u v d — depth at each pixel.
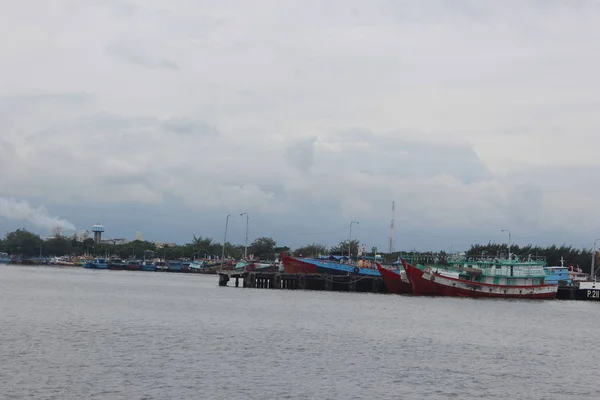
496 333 91.69
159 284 195.62
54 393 49.19
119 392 50.19
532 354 74.88
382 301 137.88
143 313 101.38
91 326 83.62
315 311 110.62
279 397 50.66
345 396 51.69
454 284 152.50
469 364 66.44
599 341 89.12
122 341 72.00
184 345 70.69
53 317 92.44
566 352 77.62
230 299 133.50
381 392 53.41
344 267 169.88
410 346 75.88
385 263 193.50
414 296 156.38
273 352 68.19
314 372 59.38
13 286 159.12
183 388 52.03
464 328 95.44
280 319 97.00
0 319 87.94
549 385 58.75
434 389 55.19
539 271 158.00
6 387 50.31
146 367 58.75
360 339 79.44
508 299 155.25
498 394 54.59
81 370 56.72
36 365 57.88
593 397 55.00
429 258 165.38
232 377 56.22
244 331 82.81
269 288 175.12
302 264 170.75
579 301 180.12
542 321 111.06
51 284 174.88
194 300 129.38
